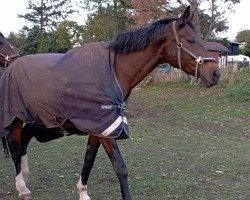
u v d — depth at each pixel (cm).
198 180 646
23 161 543
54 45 3284
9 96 489
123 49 441
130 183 616
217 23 2475
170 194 571
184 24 433
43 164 728
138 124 1278
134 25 2255
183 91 2002
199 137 1070
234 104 1590
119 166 421
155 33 439
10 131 516
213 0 2200
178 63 437
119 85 432
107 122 419
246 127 1235
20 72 477
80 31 2844
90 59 440
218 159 801
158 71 2383
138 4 2123
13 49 647
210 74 424
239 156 838
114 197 553
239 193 584
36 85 455
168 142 982
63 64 448
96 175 663
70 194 560
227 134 1137
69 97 434
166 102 1783
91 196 556
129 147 902
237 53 5172
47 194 559
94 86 427
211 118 1389
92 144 489
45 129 500
